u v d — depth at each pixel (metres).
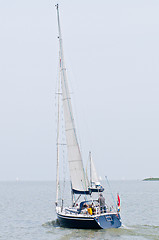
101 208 37.12
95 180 39.53
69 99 41.97
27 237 36.50
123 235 34.31
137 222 45.44
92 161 40.22
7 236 37.34
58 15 43.97
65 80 42.44
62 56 43.12
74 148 41.03
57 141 43.97
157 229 37.88
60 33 43.50
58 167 43.88
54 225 43.38
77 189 40.59
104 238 33.09
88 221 35.47
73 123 41.47
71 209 39.69
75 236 34.16
